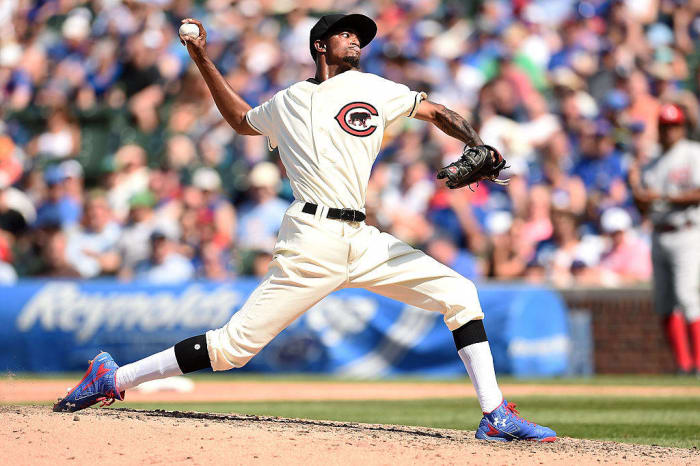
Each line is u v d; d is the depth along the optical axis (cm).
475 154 1525
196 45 1578
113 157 5647
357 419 2198
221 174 5384
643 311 4075
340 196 1505
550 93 5666
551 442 1544
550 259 4503
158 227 4453
